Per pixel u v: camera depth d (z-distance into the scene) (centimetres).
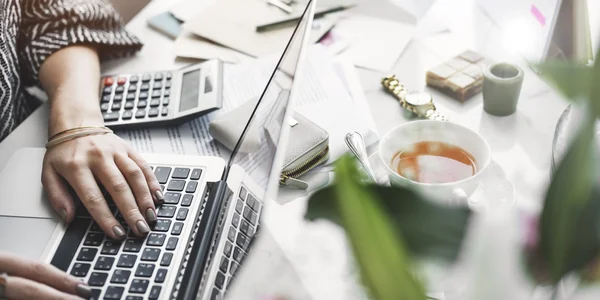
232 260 47
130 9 121
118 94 71
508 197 54
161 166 59
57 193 57
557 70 23
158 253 50
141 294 47
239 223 50
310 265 49
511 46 75
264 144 54
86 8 79
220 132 64
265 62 76
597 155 21
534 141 62
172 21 88
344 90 71
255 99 69
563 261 21
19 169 61
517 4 75
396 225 23
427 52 77
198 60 79
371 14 86
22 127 69
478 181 52
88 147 60
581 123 21
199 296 44
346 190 22
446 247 22
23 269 49
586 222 21
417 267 22
